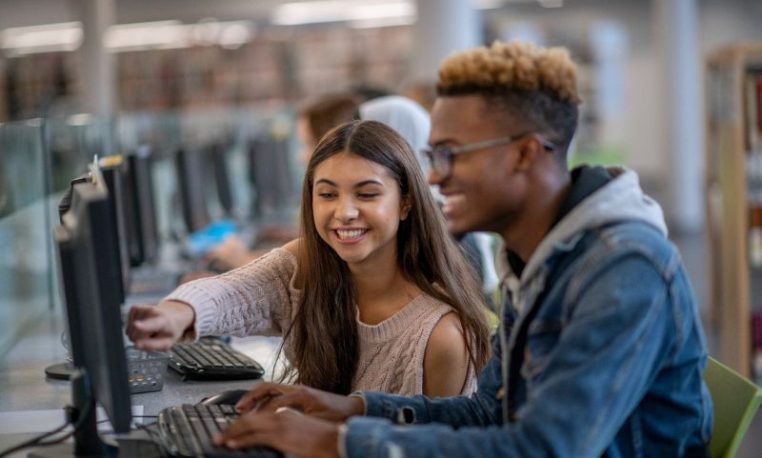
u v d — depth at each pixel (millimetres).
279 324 2516
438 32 8883
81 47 12492
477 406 2068
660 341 1654
